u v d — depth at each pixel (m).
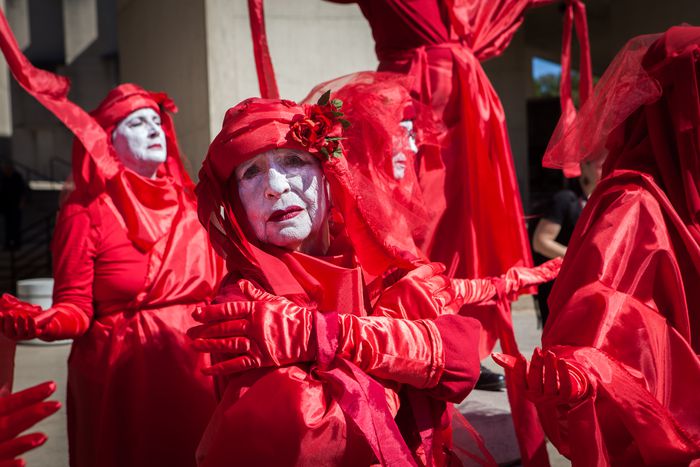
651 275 1.76
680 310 1.76
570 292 1.80
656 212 1.80
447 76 3.08
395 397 1.66
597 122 1.96
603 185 1.91
